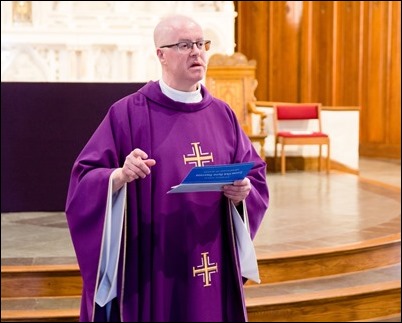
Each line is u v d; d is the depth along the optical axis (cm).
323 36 1705
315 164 1308
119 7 1335
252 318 599
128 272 331
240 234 342
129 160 309
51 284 614
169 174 331
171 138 335
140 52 1295
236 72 1241
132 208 330
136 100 341
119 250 327
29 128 800
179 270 334
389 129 1647
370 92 1667
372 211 898
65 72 1295
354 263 698
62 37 1277
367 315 634
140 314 332
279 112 1259
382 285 653
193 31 329
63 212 819
